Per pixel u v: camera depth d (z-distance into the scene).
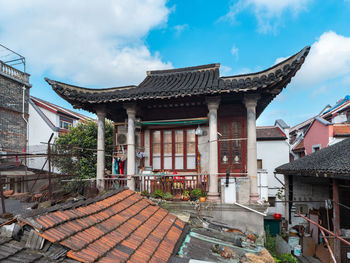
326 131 15.62
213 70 11.40
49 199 7.40
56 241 3.15
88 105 9.16
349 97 19.81
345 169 6.54
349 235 8.16
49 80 7.84
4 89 14.92
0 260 2.87
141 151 9.99
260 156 17.83
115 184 9.17
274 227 12.70
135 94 7.91
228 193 7.26
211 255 4.84
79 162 11.38
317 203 11.48
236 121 9.30
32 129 16.78
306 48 6.01
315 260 9.02
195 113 9.84
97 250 3.38
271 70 7.35
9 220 3.56
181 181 8.11
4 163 12.60
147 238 4.51
